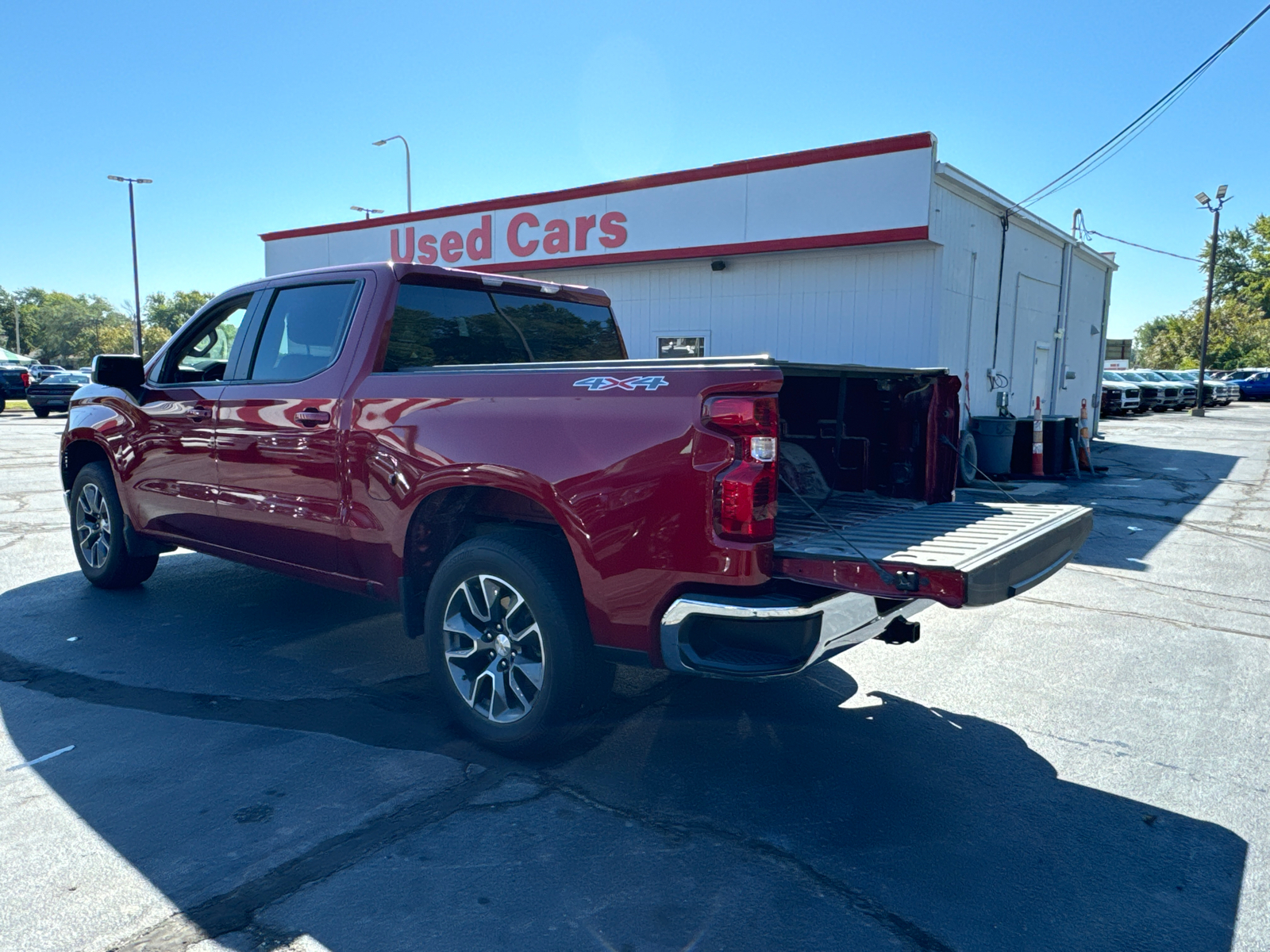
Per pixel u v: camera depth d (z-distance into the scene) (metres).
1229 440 20.56
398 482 3.62
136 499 5.24
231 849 2.73
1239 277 69.81
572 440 3.11
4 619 5.18
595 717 3.43
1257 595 6.21
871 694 4.23
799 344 12.96
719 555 2.84
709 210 13.20
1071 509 4.05
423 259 16.69
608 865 2.68
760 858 2.74
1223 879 2.67
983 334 13.98
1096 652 4.91
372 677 4.28
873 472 4.29
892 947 2.31
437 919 2.39
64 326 123.06
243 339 4.59
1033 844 2.86
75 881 2.55
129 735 3.58
